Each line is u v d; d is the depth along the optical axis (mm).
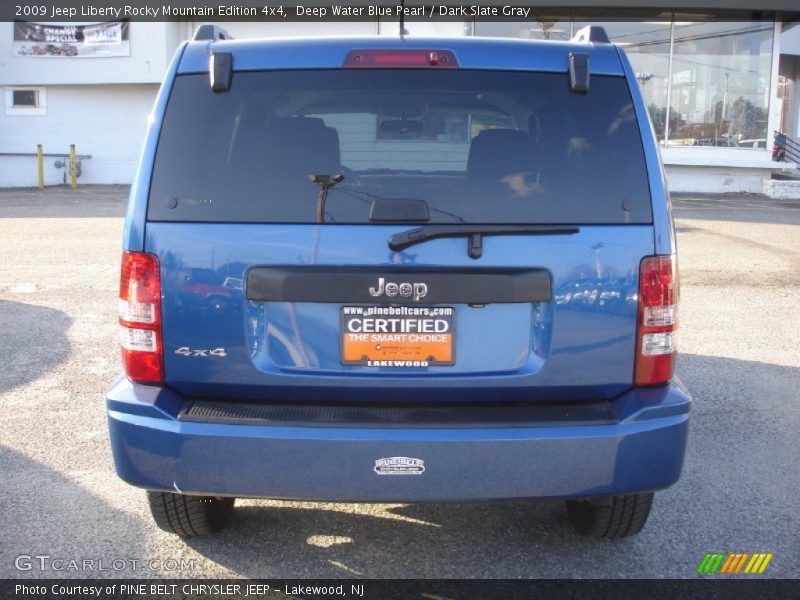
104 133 25047
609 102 3129
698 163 21703
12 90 24703
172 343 3035
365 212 2996
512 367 3049
